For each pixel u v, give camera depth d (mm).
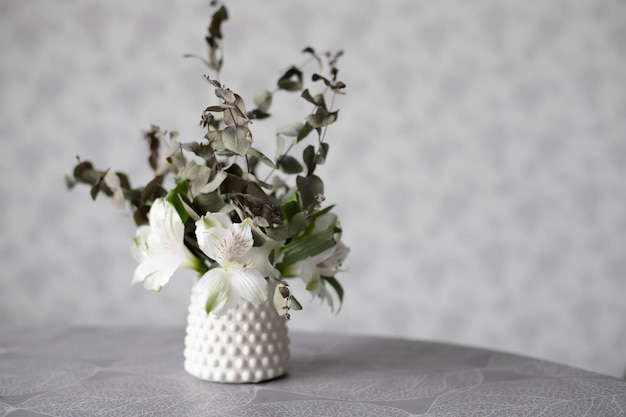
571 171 2629
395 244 2699
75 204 2789
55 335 1538
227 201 1151
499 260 2666
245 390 1115
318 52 2686
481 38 2629
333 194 2711
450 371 1250
